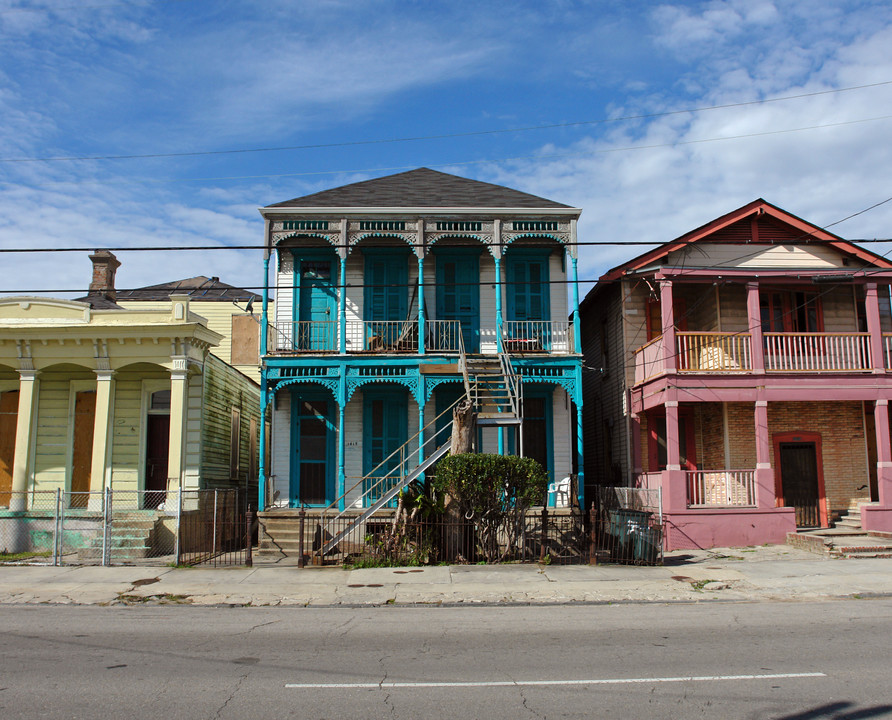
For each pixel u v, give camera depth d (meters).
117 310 18.41
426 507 15.66
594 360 24.44
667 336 18.41
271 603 11.73
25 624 10.05
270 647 8.55
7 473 19.62
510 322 20.00
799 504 19.70
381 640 8.92
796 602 11.66
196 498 18.28
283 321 20.64
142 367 19.36
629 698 6.50
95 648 8.52
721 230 20.44
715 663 7.71
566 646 8.55
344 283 20.08
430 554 15.29
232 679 7.13
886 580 13.22
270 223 19.45
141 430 19.17
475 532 15.41
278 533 17.80
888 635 9.09
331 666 7.64
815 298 20.39
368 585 12.98
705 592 12.34
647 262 20.19
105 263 23.89
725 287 20.06
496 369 18.69
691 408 20.80
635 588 12.60
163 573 14.31
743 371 18.33
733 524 17.67
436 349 20.02
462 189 21.38
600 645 8.59
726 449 19.61
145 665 7.70
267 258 19.27
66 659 7.98
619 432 21.31
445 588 12.65
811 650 8.29
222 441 20.83
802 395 18.33
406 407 20.47
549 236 19.67
